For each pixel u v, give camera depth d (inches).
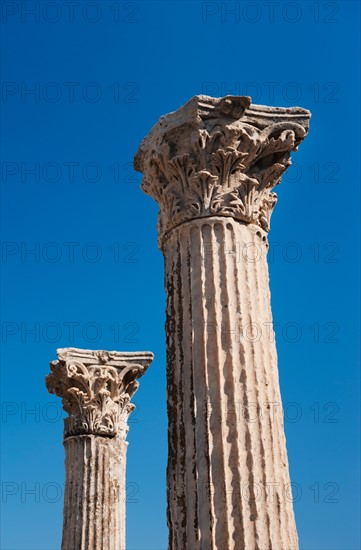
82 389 831.7
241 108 423.5
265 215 445.4
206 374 381.4
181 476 370.3
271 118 435.5
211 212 417.1
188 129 429.4
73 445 820.6
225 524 349.7
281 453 378.0
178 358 395.5
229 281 402.0
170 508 371.6
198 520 354.9
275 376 398.0
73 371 820.0
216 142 424.5
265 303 414.0
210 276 402.3
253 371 384.8
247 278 408.2
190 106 425.7
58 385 853.8
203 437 368.8
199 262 407.8
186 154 427.2
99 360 841.5
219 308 394.9
